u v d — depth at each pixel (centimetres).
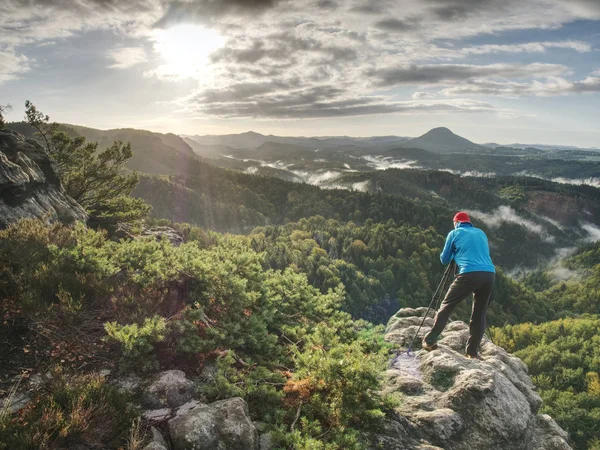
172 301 541
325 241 16025
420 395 515
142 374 405
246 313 624
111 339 411
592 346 7525
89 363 399
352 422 433
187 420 342
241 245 807
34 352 385
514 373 624
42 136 1705
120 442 312
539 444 497
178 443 327
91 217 1572
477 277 562
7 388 333
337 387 444
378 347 638
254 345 527
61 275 492
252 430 355
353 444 369
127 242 673
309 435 375
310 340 573
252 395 423
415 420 461
